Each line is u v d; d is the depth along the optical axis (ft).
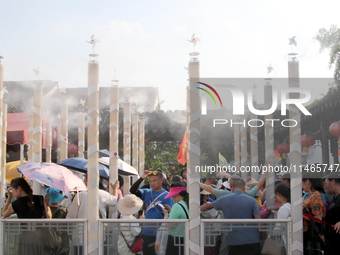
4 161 24.70
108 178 22.02
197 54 14.56
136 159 31.40
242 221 14.06
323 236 15.40
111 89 22.84
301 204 14.26
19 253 14.37
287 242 14.17
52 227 14.55
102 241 14.30
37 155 19.13
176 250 14.33
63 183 15.53
